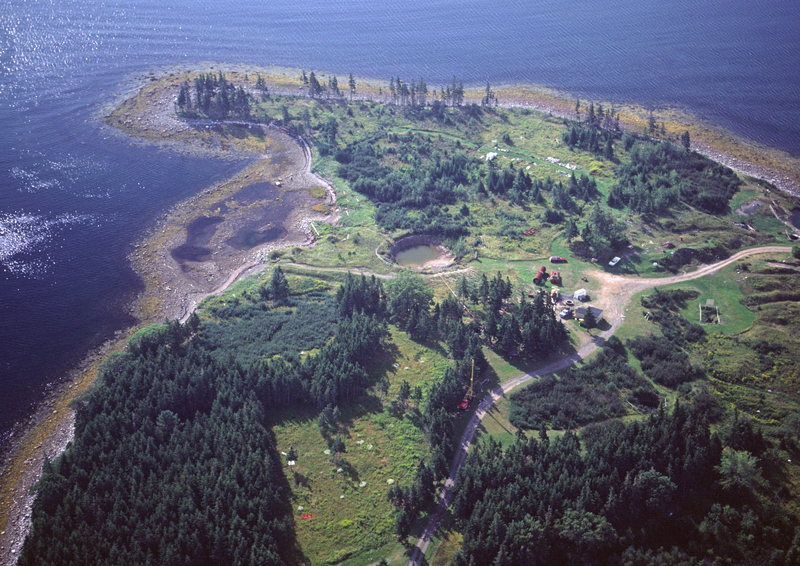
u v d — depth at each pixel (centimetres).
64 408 17075
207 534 12694
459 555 12519
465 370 17138
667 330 18825
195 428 14950
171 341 18138
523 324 18562
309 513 13800
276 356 18162
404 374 17675
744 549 12988
